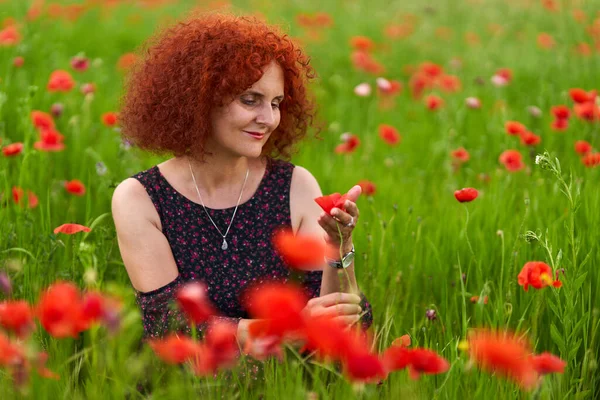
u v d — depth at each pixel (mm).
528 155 4816
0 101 4113
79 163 4395
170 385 2285
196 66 2584
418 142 5699
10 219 3680
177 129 2650
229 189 2762
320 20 8594
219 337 1881
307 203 2828
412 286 3330
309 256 1986
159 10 9953
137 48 3135
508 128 4355
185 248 2695
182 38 2680
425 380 2352
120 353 2270
